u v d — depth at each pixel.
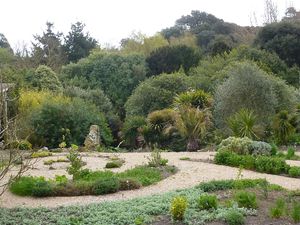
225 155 13.80
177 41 50.69
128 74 36.94
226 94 21.16
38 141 20.47
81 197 9.84
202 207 7.98
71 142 20.84
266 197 8.83
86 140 20.23
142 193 10.09
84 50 47.47
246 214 7.60
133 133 22.98
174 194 9.22
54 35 46.50
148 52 45.41
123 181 10.53
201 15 61.69
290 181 11.11
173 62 38.59
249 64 22.84
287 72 32.62
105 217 7.56
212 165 13.55
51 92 26.50
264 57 32.56
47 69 29.88
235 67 23.64
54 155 16.77
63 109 21.31
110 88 36.72
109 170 12.62
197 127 18.52
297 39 36.34
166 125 21.47
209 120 20.23
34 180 10.50
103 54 38.91
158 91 26.17
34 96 23.08
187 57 38.66
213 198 8.00
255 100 20.86
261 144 14.91
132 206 8.28
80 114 21.78
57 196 9.97
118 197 9.75
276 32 37.22
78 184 10.21
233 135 18.36
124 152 18.84
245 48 33.34
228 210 7.67
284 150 17.58
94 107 23.98
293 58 36.41
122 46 51.94
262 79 21.30
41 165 14.26
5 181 11.27
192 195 8.96
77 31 48.00
